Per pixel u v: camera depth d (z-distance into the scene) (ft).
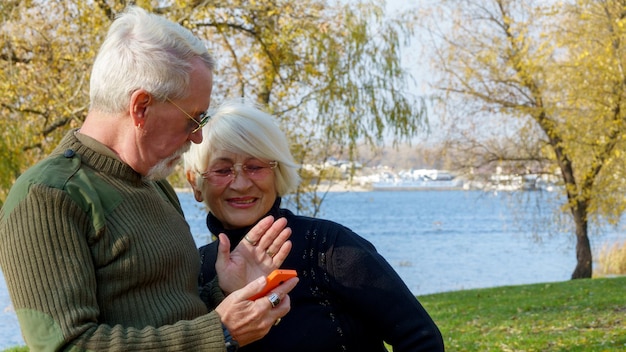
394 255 103.24
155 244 6.73
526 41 57.72
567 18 55.88
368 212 216.13
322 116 38.75
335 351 7.89
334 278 7.93
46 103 34.22
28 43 35.06
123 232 6.53
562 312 34.53
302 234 8.23
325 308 7.96
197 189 8.75
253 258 7.79
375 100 39.60
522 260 96.27
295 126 39.19
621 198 57.16
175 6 33.63
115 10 31.60
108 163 6.75
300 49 38.58
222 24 36.37
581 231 62.64
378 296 7.83
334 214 200.03
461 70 61.52
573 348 25.11
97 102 6.77
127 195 6.75
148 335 6.14
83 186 6.46
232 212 8.54
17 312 6.14
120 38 6.68
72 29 34.09
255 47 38.19
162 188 8.13
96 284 6.35
